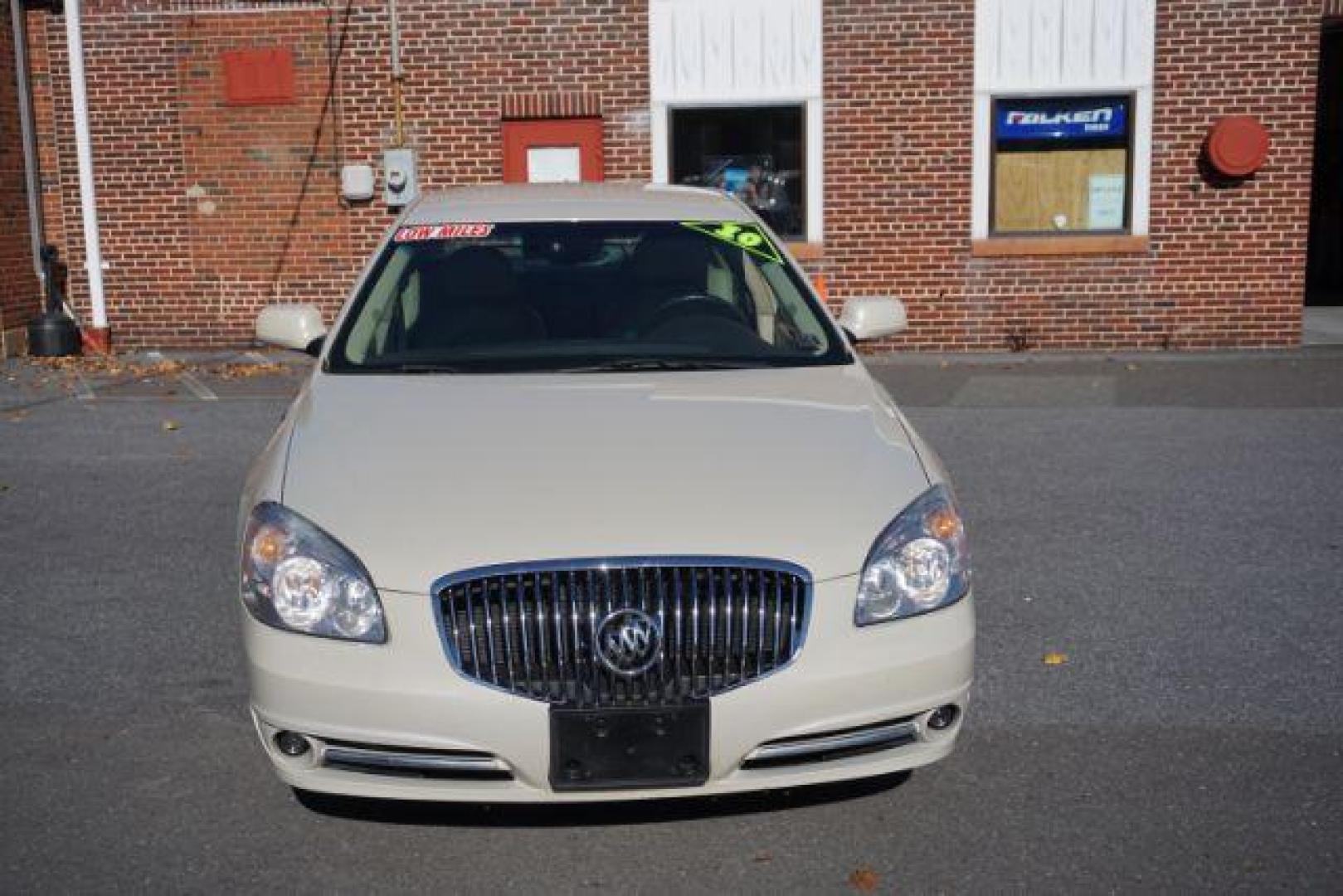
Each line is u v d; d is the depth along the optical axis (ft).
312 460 13.61
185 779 14.87
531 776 12.09
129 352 47.39
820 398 15.15
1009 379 40.70
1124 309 45.62
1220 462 29.63
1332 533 24.11
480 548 12.18
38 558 23.09
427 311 17.16
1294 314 45.34
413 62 45.78
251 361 45.21
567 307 17.26
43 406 37.35
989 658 18.31
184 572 22.27
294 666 12.24
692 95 45.55
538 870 12.87
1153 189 45.03
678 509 12.57
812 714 12.26
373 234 46.70
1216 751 15.37
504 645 12.10
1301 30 43.96
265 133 46.47
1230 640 18.92
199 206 46.96
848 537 12.56
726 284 17.70
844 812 13.93
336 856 13.17
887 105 45.09
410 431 14.12
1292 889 12.42
